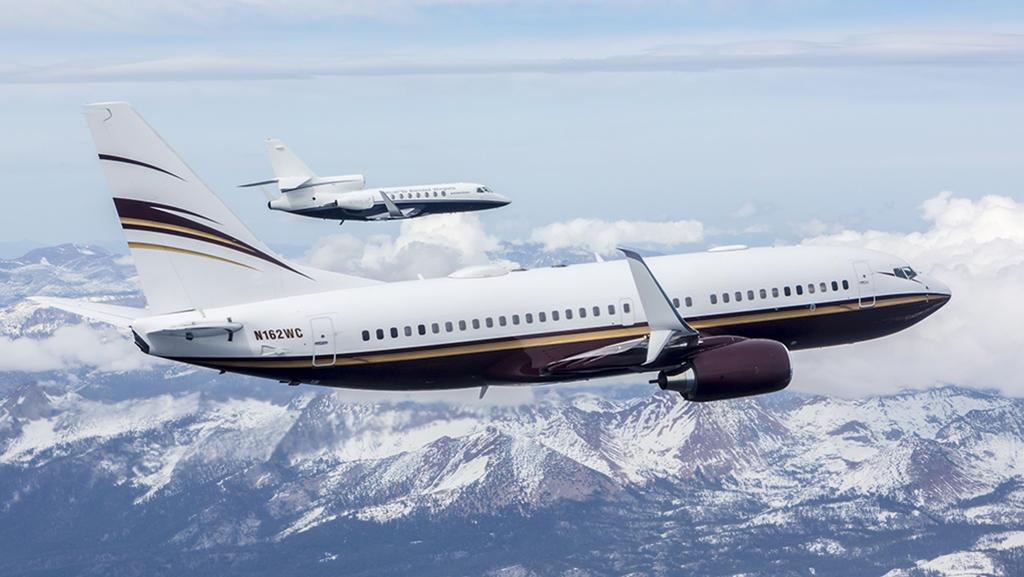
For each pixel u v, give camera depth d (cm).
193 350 8825
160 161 8925
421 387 9450
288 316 8975
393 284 9375
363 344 9050
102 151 8819
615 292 9550
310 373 9075
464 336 9206
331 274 9462
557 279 9581
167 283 8962
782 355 9362
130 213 8881
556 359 9412
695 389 9331
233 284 9112
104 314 8862
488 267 9575
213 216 9062
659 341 8844
